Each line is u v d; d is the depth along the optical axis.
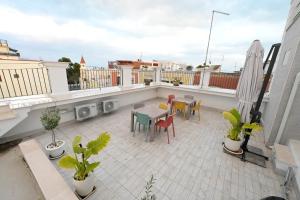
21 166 2.35
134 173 2.27
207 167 2.48
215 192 1.98
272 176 2.31
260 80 2.67
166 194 1.91
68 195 1.49
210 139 3.49
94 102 4.59
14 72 3.38
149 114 3.26
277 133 3.03
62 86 3.73
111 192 1.90
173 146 3.11
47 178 1.69
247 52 2.80
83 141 3.18
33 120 3.34
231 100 5.47
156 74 7.47
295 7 3.47
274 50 2.45
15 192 1.87
